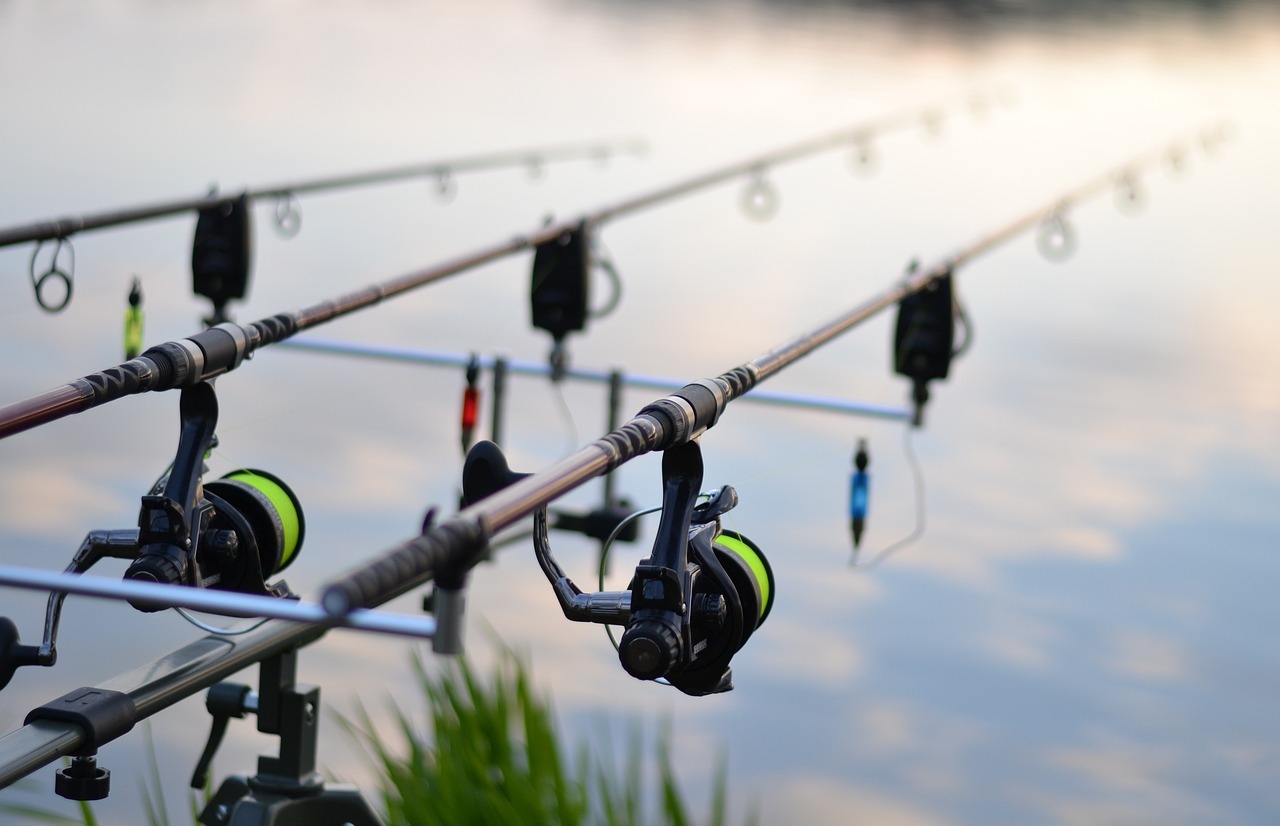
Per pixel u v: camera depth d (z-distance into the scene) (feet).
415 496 26.63
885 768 20.74
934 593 25.54
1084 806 20.16
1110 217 51.70
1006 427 32.24
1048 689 22.82
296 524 8.98
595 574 24.94
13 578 5.91
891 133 62.59
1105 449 31.12
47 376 29.40
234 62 62.85
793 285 40.01
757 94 63.82
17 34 65.72
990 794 20.24
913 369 16.62
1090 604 25.20
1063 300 41.83
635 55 70.90
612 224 45.65
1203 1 88.69
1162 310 41.06
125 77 57.57
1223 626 24.49
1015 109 64.69
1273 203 54.08
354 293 10.38
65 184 41.09
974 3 88.02
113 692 7.58
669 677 7.63
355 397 30.42
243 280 17.35
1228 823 19.97
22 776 6.98
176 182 42.68
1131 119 63.82
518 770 11.31
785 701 22.17
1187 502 29.14
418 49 69.36
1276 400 34.40
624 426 6.82
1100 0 88.53
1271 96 67.51
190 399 8.23
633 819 11.75
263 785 9.02
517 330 34.53
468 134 53.11
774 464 29.55
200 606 5.79
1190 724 22.22
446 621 5.35
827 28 80.18
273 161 46.73
